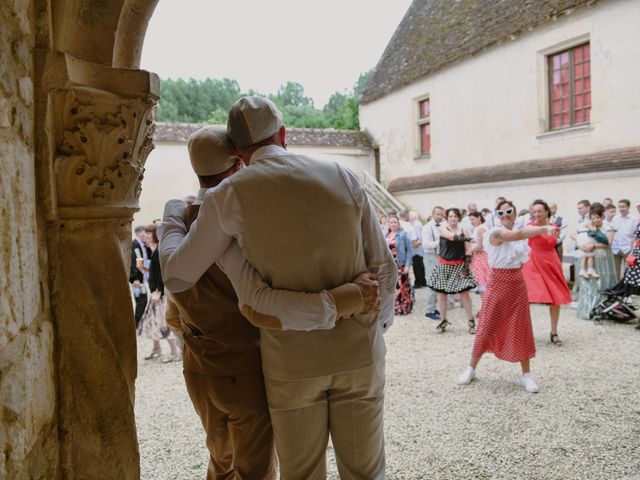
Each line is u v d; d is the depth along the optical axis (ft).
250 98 5.08
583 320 22.22
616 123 30.53
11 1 3.57
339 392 4.94
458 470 9.54
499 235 13.58
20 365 3.54
